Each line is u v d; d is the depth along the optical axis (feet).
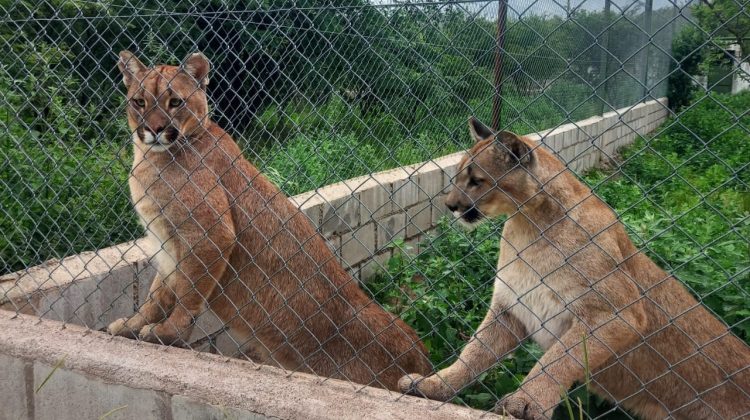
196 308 7.13
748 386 6.41
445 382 6.47
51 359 6.42
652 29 24.22
